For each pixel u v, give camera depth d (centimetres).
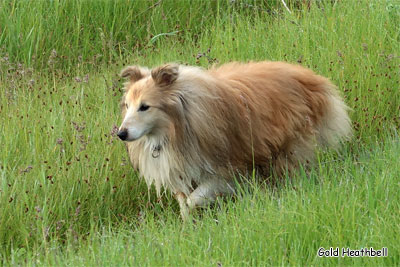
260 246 827
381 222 855
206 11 1786
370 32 1419
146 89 962
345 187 937
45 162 1092
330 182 970
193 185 1046
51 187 1056
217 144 984
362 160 1067
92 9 1706
